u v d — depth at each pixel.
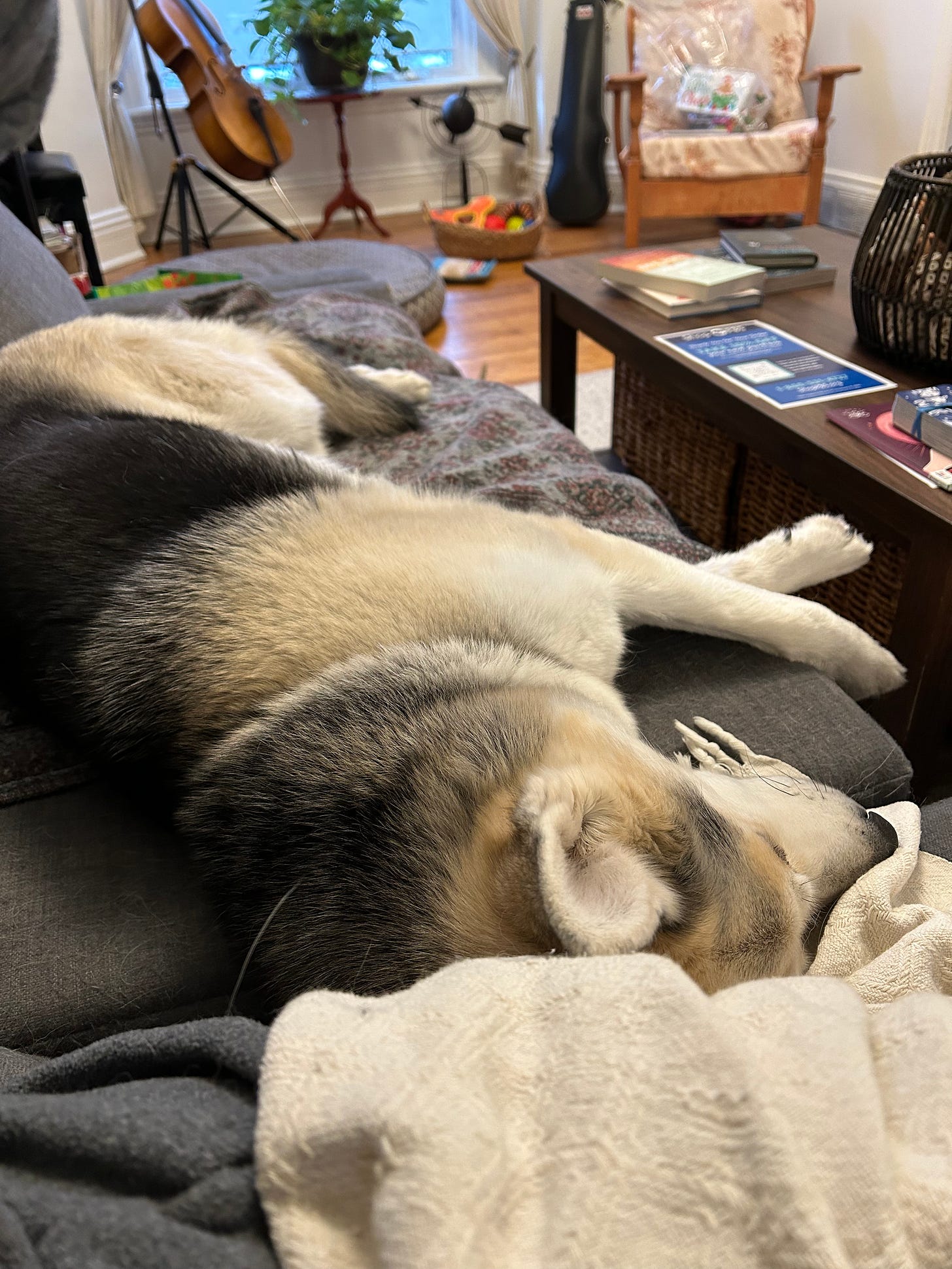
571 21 5.41
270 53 5.49
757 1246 0.45
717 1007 0.60
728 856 0.86
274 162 4.97
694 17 5.15
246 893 0.88
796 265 2.61
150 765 1.05
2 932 1.01
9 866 1.08
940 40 4.48
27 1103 0.57
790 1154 0.47
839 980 0.65
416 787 0.85
